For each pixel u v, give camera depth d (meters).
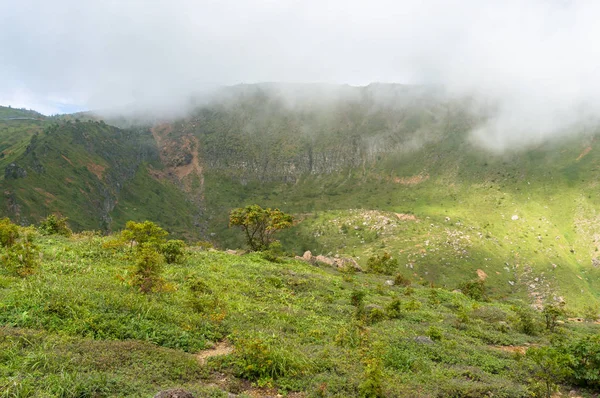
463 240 139.38
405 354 15.67
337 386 11.65
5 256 19.12
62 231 36.59
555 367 13.98
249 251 47.88
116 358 10.95
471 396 12.50
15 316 12.52
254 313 18.33
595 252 136.50
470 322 25.02
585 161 186.62
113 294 15.73
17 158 148.12
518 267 130.25
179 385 10.30
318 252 154.00
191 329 14.52
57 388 8.73
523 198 175.75
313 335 17.08
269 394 11.05
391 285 43.31
